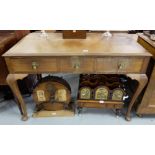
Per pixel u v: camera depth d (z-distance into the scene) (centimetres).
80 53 109
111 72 119
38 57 112
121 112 157
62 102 150
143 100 137
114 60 114
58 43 129
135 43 131
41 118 150
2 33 155
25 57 112
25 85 177
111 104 145
